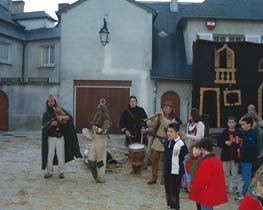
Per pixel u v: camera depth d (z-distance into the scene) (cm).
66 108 2273
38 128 2302
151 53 2256
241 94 1702
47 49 2602
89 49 2269
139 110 1170
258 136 862
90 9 2273
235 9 2344
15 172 1129
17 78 2394
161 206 818
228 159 915
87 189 947
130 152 1117
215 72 1700
